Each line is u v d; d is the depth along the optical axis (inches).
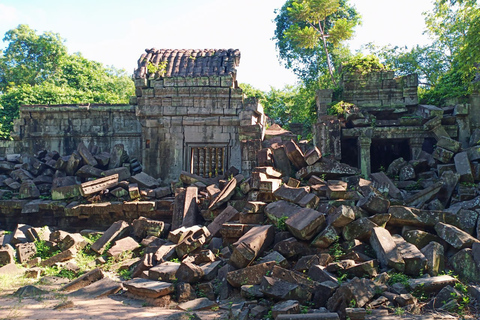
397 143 686.5
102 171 632.4
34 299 335.6
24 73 1327.5
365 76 697.0
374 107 688.4
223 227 433.4
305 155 546.0
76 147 746.2
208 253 390.6
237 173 613.6
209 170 669.9
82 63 1358.3
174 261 412.2
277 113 1314.0
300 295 304.5
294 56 1298.0
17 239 507.2
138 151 737.0
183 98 675.4
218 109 669.3
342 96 703.1
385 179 519.8
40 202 595.8
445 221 388.8
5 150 751.7
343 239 378.9
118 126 742.5
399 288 300.8
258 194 486.0
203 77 669.9
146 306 323.0
